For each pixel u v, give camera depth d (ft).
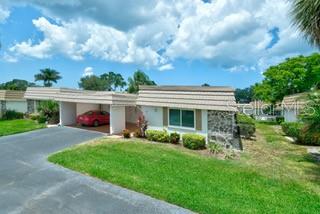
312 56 132.26
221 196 30.73
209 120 60.54
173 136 62.64
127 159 46.01
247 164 46.24
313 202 29.96
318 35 35.29
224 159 49.49
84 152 50.72
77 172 39.04
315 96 51.65
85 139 65.92
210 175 38.65
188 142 57.72
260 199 30.40
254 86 194.39
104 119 91.09
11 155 49.88
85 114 88.48
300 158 52.03
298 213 27.09
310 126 49.55
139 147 56.65
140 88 72.08
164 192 31.14
